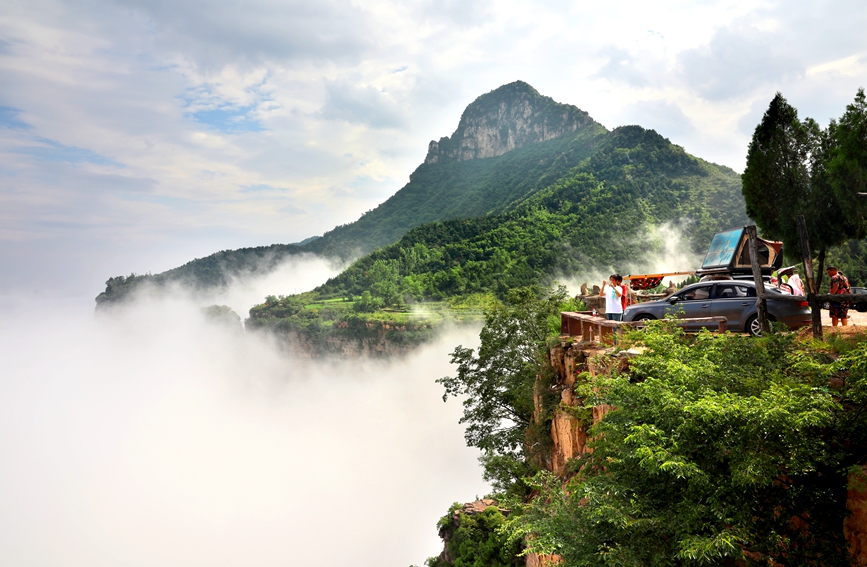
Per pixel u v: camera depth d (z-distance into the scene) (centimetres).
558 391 2458
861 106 1784
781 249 2142
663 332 1355
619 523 955
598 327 2188
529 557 2402
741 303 1745
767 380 1103
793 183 2094
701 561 854
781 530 959
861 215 1853
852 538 926
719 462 986
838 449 988
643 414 1096
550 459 2469
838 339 1289
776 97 2169
